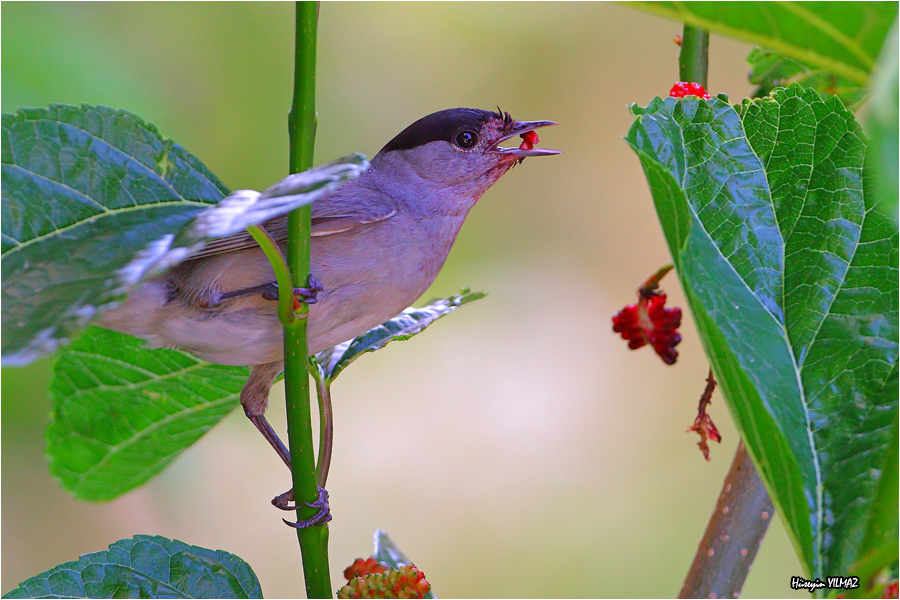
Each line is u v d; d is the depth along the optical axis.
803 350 2.19
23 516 2.33
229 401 2.24
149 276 1.74
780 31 2.12
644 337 2.22
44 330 1.74
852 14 2.04
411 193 2.25
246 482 2.35
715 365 2.00
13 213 2.19
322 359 2.23
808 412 2.18
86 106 2.20
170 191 2.20
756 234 2.19
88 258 2.18
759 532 2.20
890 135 1.39
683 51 2.21
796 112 2.19
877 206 2.19
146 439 2.24
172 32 2.34
